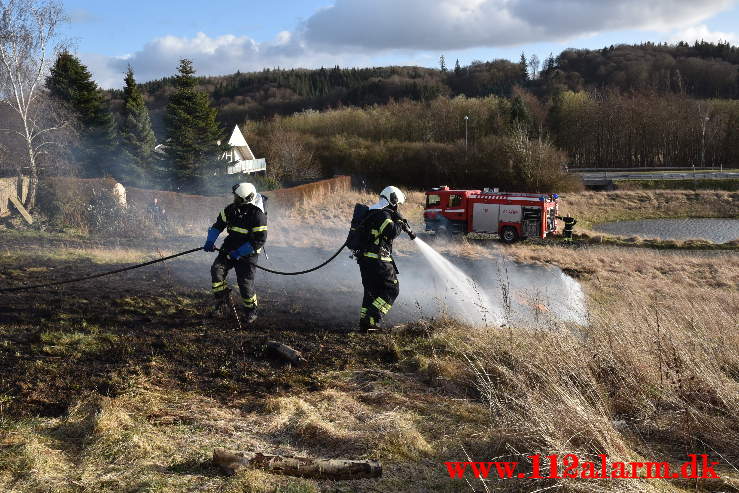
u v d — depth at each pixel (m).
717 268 16.12
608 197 43.34
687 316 6.23
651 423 4.23
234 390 4.74
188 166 35.56
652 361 4.96
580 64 139.62
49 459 3.46
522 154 49.50
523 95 77.94
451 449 3.80
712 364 4.88
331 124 74.25
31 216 17.20
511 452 3.69
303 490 3.17
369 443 3.78
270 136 61.56
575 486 3.12
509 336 5.62
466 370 5.12
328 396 4.64
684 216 39.22
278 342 5.55
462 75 150.38
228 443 3.78
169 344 5.65
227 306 6.50
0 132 22.00
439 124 72.75
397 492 3.26
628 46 149.88
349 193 37.41
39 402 4.35
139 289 7.81
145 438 3.74
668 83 114.44
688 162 72.06
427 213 25.05
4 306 6.70
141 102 39.50
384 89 125.75
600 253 19.11
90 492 3.13
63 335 5.72
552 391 4.14
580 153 74.81
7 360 5.09
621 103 73.38
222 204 22.08
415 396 4.71
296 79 146.75
